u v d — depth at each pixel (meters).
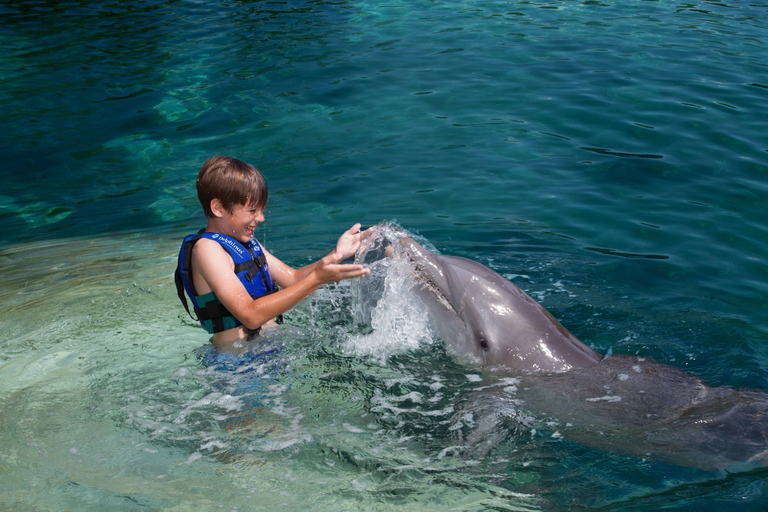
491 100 8.17
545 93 8.32
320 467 2.78
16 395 3.25
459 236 5.18
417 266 3.79
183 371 3.43
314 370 3.45
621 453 2.88
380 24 11.45
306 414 3.11
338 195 6.01
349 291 4.36
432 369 3.51
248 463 2.78
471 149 6.91
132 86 8.88
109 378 3.39
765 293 4.30
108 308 4.26
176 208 6.12
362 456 2.85
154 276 4.79
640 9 12.09
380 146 7.05
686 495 2.59
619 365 3.40
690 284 4.45
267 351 3.54
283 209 5.75
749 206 5.57
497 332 3.51
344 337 3.77
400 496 2.63
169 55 10.02
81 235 5.64
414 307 3.81
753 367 3.46
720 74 8.70
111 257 5.16
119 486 2.62
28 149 7.26
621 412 3.10
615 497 2.61
